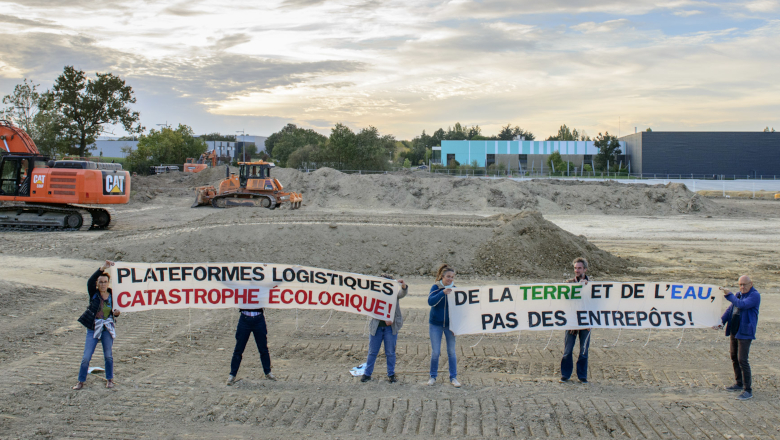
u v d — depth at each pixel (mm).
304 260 16688
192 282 8750
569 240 18062
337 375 8023
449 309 8141
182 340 9719
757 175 71062
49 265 16594
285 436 6070
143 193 41969
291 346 9484
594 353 9297
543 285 8250
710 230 27734
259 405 6883
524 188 39031
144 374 7980
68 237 22812
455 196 38406
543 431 6199
